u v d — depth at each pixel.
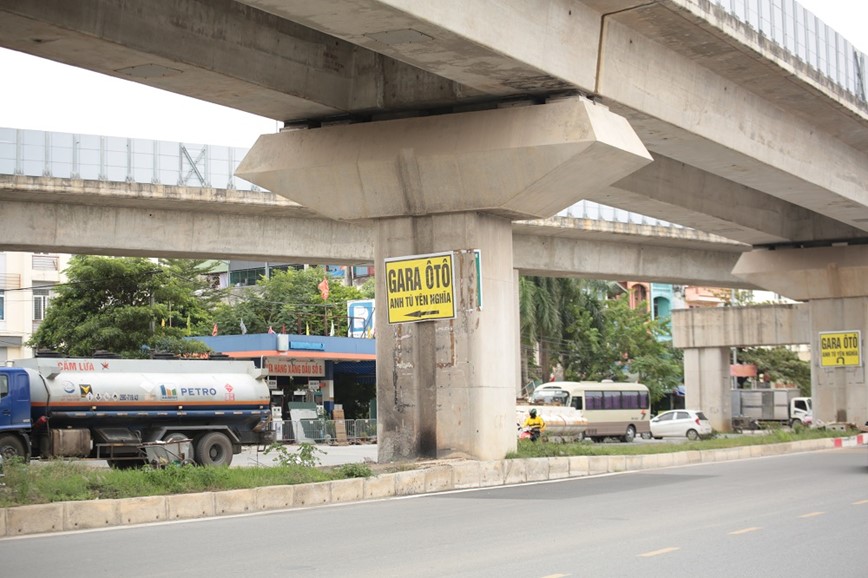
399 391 24.75
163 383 28.55
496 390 24.55
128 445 27.64
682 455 29.95
